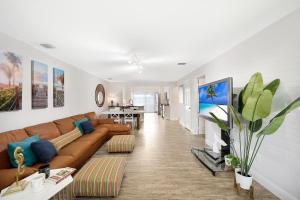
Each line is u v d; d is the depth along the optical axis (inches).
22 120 105.3
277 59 82.8
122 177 97.5
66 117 163.3
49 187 61.6
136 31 92.0
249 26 88.4
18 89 101.1
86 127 164.2
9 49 95.1
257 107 69.1
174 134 226.2
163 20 80.0
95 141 146.9
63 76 158.9
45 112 130.3
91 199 81.9
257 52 96.3
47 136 113.6
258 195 84.2
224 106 109.1
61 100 154.2
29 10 69.3
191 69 215.6
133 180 100.0
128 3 65.5
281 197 80.4
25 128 102.5
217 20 81.0
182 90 305.4
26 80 109.2
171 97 377.4
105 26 85.5
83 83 213.0
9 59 94.7
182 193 86.7
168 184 95.5
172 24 84.4
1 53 89.6
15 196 56.2
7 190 58.6
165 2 65.4
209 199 81.7
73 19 77.7
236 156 104.4
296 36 73.1
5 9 68.1
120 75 267.7
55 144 109.3
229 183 96.3
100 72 233.6
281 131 80.1
